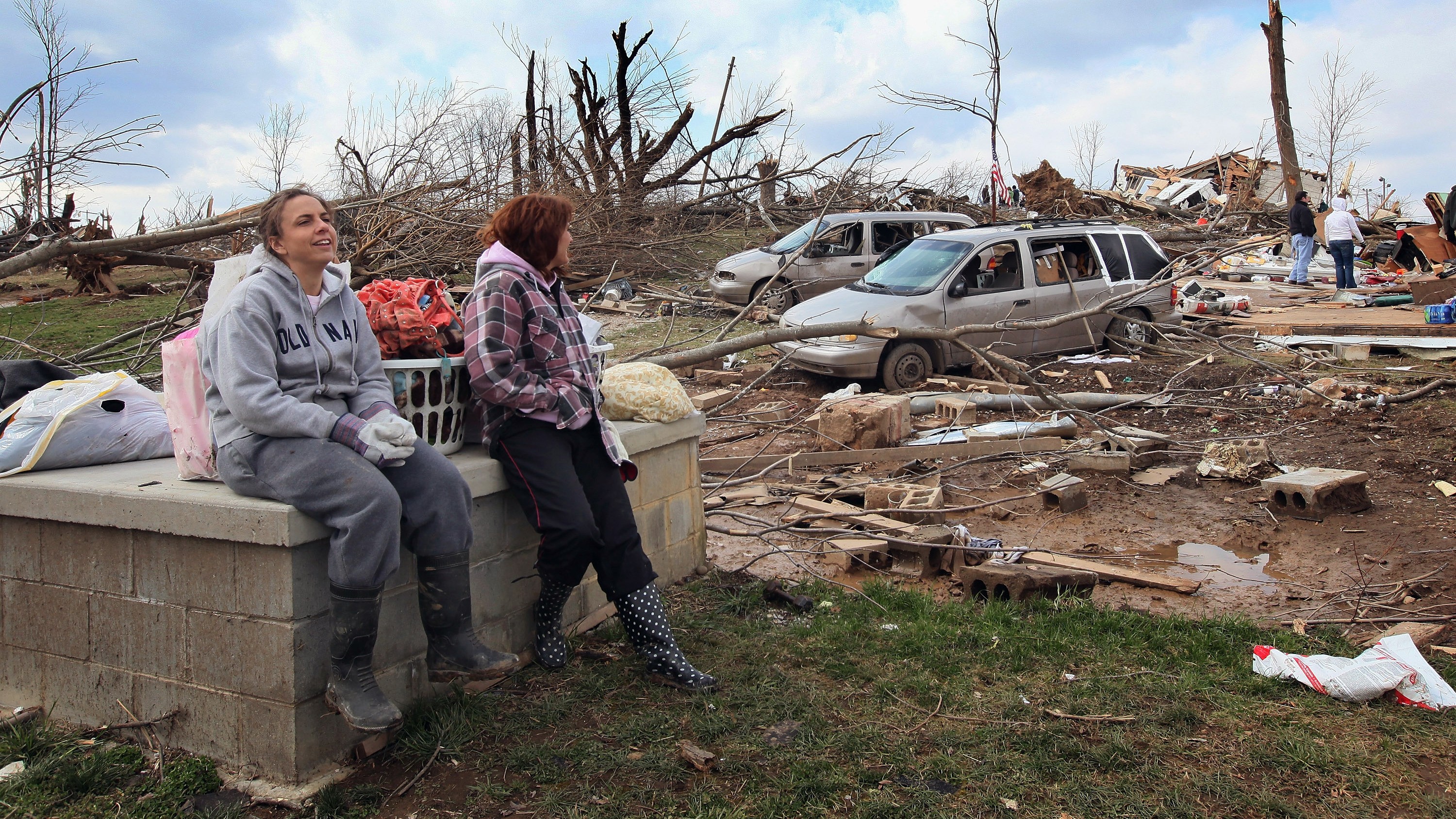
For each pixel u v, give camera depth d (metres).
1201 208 33.66
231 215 12.93
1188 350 10.91
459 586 3.06
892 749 3.06
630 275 17.28
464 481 3.05
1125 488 6.60
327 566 2.87
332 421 2.77
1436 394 8.66
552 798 2.79
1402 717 3.31
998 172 14.30
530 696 3.46
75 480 3.13
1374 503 6.01
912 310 9.76
